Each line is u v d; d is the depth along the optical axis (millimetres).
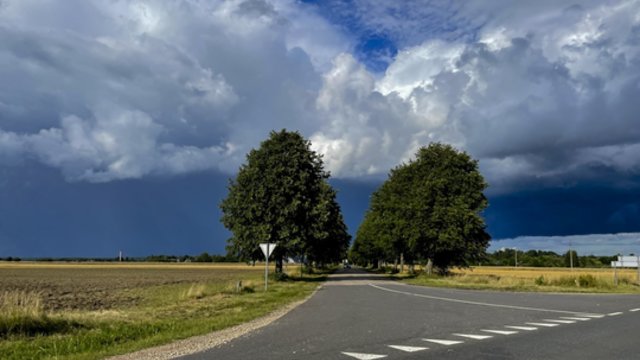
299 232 53656
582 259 171625
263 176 53812
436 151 61531
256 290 35125
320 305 24062
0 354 11828
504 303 24594
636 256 43094
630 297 29688
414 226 57594
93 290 45969
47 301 32719
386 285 44000
